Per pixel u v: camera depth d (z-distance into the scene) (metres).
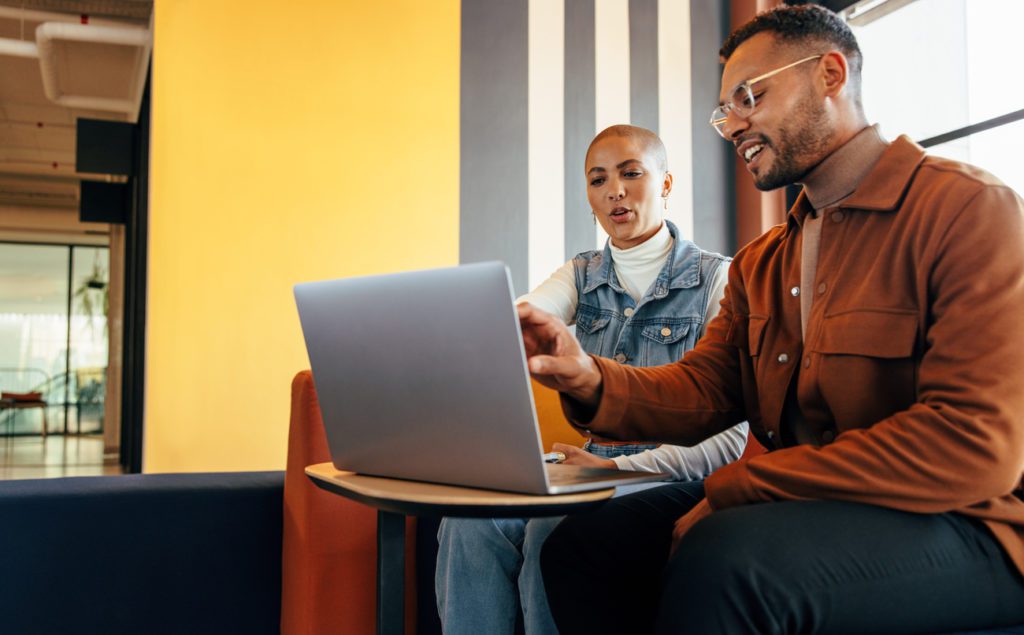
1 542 1.62
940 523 0.90
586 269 1.97
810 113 1.12
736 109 1.17
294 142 4.08
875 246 1.06
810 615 0.84
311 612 1.61
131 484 1.79
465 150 4.28
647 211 1.81
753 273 1.28
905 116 4.23
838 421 1.05
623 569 1.17
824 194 1.15
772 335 1.21
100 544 1.70
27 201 12.91
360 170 4.14
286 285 4.04
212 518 1.79
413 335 0.92
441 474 0.97
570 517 1.23
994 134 3.78
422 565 1.84
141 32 6.36
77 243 14.45
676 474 1.47
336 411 1.08
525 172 4.36
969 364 0.88
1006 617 0.92
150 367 4.05
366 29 4.19
